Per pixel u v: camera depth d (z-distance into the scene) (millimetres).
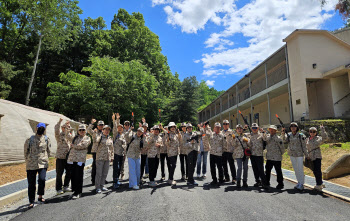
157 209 4250
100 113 23438
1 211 4645
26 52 33438
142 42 35906
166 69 39375
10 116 10680
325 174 6750
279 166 5875
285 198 4941
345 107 14273
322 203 4605
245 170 6055
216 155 6441
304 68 14227
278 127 15461
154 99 33062
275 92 18562
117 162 6242
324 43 14734
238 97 26328
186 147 6387
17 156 10234
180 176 7629
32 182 4848
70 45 36375
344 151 8812
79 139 5453
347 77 14562
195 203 4578
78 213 4156
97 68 21734
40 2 23438
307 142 5891
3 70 21781
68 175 5977
